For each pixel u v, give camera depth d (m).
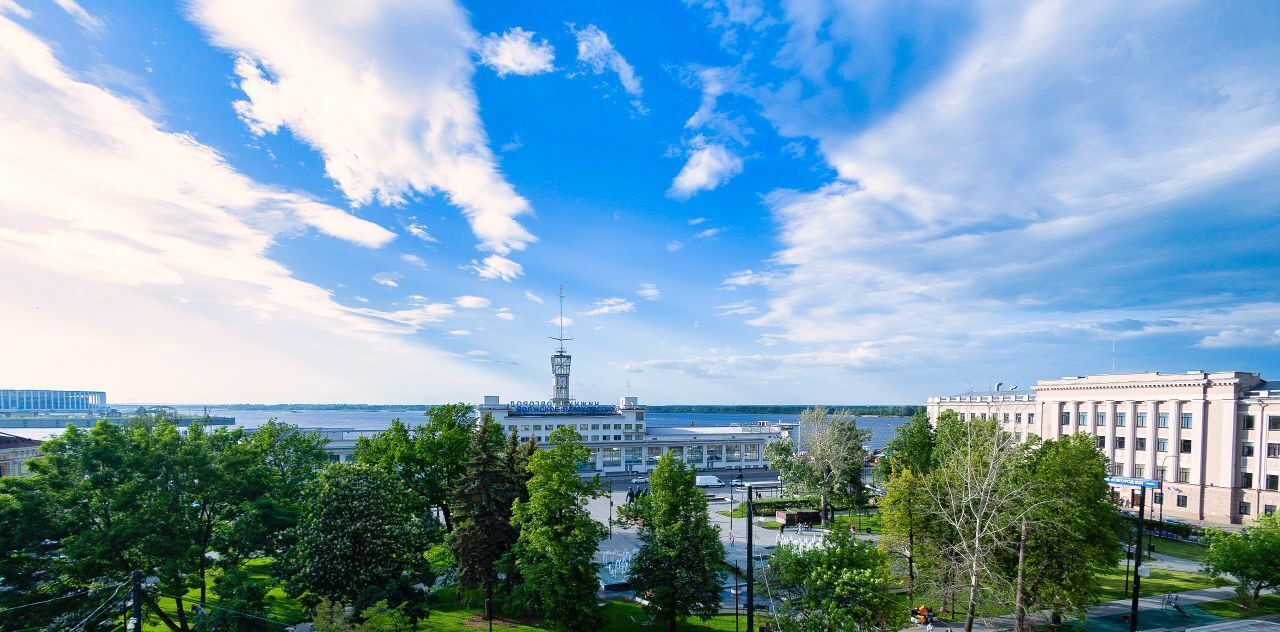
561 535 39.12
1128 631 41.81
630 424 139.50
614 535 70.50
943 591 41.59
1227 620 43.72
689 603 38.72
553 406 146.00
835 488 73.44
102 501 35.12
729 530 73.94
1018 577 37.50
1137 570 36.41
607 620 43.22
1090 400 96.50
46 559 33.31
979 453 43.47
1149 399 88.00
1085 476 41.34
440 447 54.56
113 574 34.19
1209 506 80.25
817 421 80.12
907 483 45.50
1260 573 45.09
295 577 38.06
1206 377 82.12
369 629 31.61
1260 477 75.94
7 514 32.12
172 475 37.25
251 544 38.47
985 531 37.94
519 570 39.88
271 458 55.34
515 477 44.47
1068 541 39.00
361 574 37.88
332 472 41.16
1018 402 113.06
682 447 144.00
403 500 48.19
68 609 32.31
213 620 33.69
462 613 43.94
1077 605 38.91
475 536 42.00
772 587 39.81
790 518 78.25
